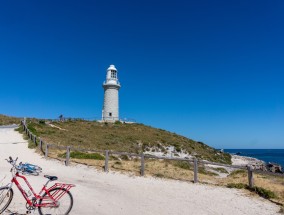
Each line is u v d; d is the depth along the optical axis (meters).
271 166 59.38
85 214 8.45
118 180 15.36
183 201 11.26
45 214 7.79
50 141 31.47
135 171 18.27
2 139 31.94
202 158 52.62
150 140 52.94
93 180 14.95
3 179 12.62
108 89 72.81
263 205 11.11
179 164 24.67
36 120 58.88
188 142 63.50
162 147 51.41
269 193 12.75
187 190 13.52
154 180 15.80
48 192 7.81
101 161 21.89
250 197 12.50
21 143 29.62
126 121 72.50
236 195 12.84
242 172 20.64
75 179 14.84
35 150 25.73
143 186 14.02
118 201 10.52
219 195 12.70
